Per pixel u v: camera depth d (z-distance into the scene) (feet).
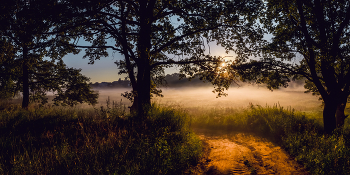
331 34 28.09
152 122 24.03
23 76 47.14
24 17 23.61
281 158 19.71
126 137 19.16
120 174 12.18
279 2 27.50
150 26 28.48
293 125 28.35
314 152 18.11
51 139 18.70
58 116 28.45
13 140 17.76
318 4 26.37
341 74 26.30
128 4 32.96
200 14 27.37
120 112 28.91
